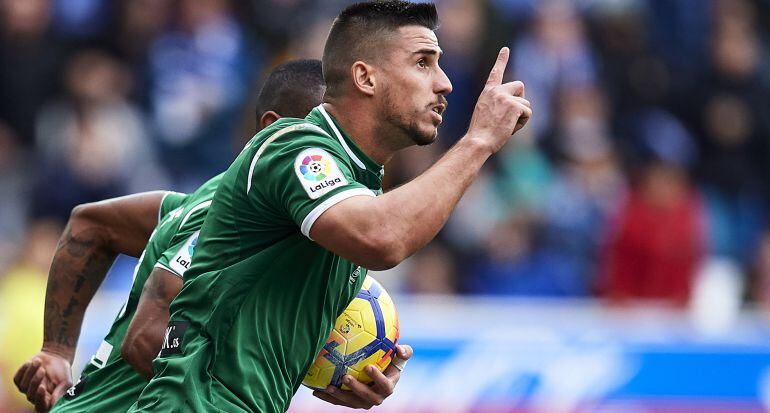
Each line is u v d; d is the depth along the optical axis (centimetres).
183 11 3625
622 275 3434
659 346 2955
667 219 3472
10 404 2817
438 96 1319
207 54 3581
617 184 3581
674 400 2931
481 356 2864
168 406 1256
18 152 3459
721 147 3903
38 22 3569
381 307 1475
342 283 1353
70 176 3300
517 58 3725
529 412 2858
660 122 3844
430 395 2819
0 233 3347
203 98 3525
